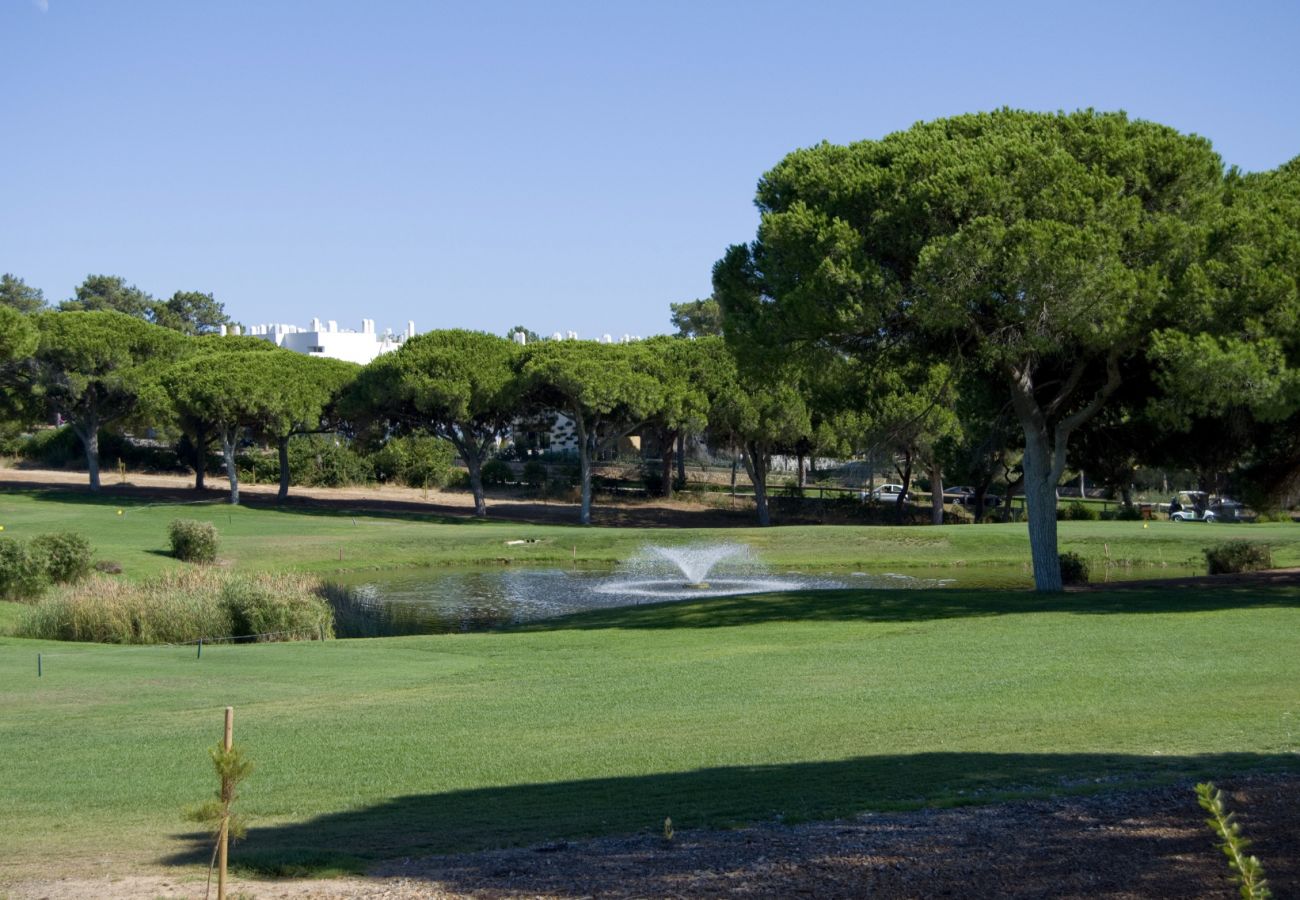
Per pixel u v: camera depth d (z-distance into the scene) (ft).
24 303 433.48
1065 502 212.23
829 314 75.41
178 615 78.07
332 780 33.76
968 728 37.52
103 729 43.16
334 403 208.74
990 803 27.04
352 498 222.28
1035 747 33.91
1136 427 95.66
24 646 69.87
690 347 202.90
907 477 202.28
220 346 240.94
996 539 151.94
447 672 58.18
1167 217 74.64
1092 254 70.64
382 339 413.18
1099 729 36.40
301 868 23.49
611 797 29.86
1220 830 12.00
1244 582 92.89
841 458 203.41
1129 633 61.57
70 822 29.50
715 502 228.63
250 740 40.19
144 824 29.09
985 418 101.14
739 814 27.07
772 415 187.21
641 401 188.24
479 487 203.82
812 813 26.73
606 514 211.82
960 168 73.87
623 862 23.29
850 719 40.29
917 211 74.79
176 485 229.25
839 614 79.46
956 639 62.64
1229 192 80.64
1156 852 22.66
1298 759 30.89
